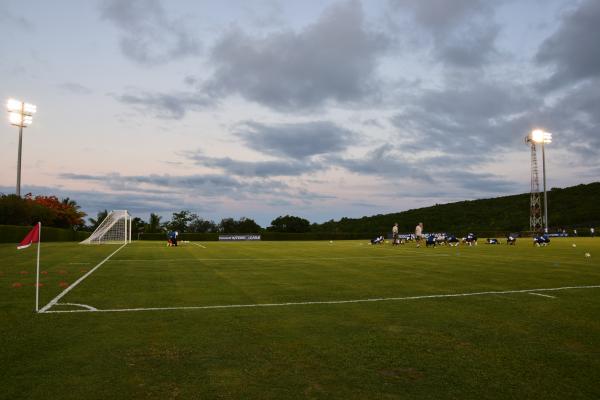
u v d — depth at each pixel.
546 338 6.13
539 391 4.25
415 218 110.31
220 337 6.14
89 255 22.95
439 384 4.42
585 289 10.76
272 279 12.80
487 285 11.46
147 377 4.57
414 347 5.68
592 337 6.20
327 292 10.27
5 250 27.50
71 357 5.20
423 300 9.20
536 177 70.94
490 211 106.19
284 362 5.07
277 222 103.88
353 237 73.69
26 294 9.78
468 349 5.60
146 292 10.18
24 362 5.02
